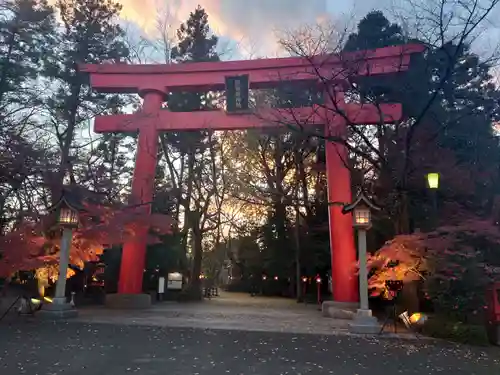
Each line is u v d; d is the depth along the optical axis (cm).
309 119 1914
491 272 1260
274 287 4391
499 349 1059
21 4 2034
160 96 2219
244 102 2008
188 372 745
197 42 3247
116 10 2741
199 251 3166
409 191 1642
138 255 2088
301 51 1748
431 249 1298
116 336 1144
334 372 772
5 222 1828
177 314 1809
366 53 1727
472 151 1767
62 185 1608
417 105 1780
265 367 801
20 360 805
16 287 2123
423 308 1716
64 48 2583
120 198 2195
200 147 3095
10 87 1992
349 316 1714
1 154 1445
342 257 1862
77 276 2625
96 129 2164
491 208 1489
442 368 826
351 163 2119
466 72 1722
